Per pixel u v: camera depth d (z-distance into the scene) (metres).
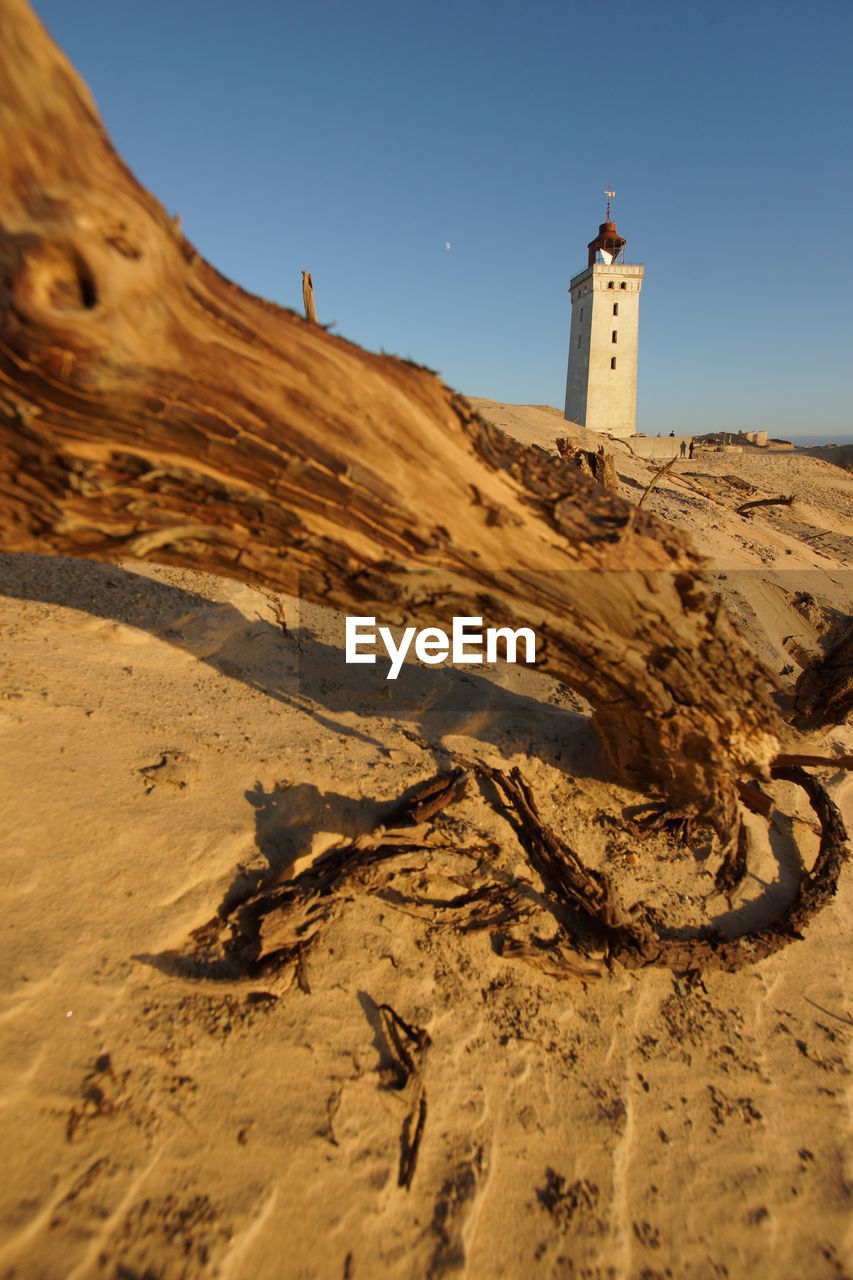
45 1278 1.69
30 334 1.67
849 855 3.76
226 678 4.00
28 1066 2.05
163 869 2.73
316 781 3.36
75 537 2.14
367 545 2.36
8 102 1.54
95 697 3.47
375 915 2.88
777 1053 2.86
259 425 2.05
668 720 3.14
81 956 2.36
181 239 1.94
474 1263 2.02
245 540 2.32
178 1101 2.12
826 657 4.96
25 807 2.74
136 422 1.92
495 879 3.17
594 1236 2.16
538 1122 2.42
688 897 3.44
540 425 17.62
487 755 3.87
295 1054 2.35
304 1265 1.90
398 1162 2.18
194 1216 1.89
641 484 13.69
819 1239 2.30
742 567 9.53
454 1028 2.61
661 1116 2.54
